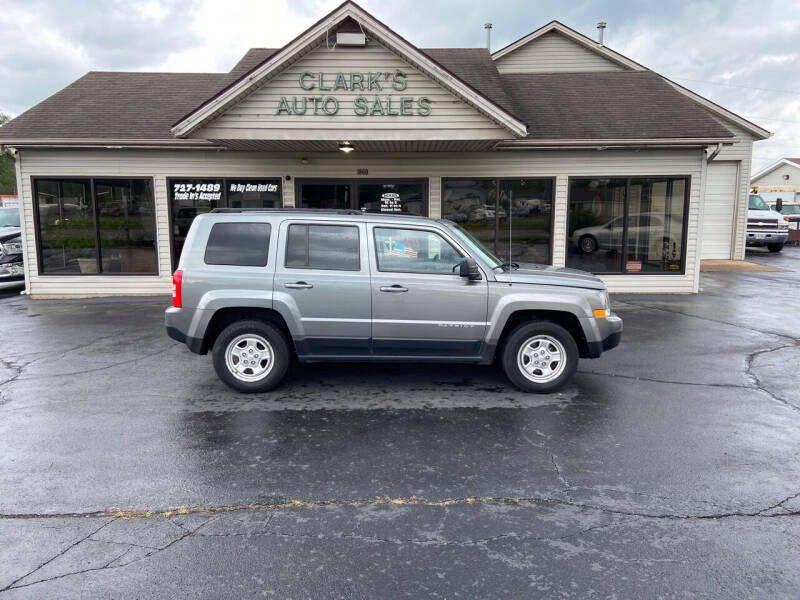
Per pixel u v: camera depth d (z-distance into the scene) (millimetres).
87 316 9953
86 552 3031
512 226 12039
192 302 5594
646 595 2693
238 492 3703
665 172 11891
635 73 14617
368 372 6555
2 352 7453
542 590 2730
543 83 14117
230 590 2732
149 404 5426
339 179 11875
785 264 18266
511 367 5711
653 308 10562
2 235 13148
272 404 5438
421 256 5656
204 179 11828
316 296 5559
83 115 12180
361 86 9703
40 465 4082
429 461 4176
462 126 9805
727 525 3299
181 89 13648
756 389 5867
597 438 4590
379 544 3117
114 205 11867
